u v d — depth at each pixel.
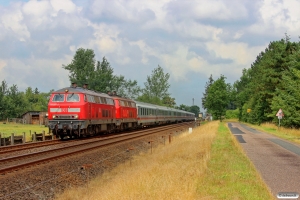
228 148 22.00
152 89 107.06
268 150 21.58
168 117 70.94
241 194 10.13
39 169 15.32
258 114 66.06
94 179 15.84
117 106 39.41
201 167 14.14
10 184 12.78
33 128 50.41
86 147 23.52
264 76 58.91
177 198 9.81
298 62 43.47
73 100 28.61
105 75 79.38
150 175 13.51
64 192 13.02
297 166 15.19
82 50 78.25
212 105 83.44
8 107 85.19
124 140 29.44
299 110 40.28
